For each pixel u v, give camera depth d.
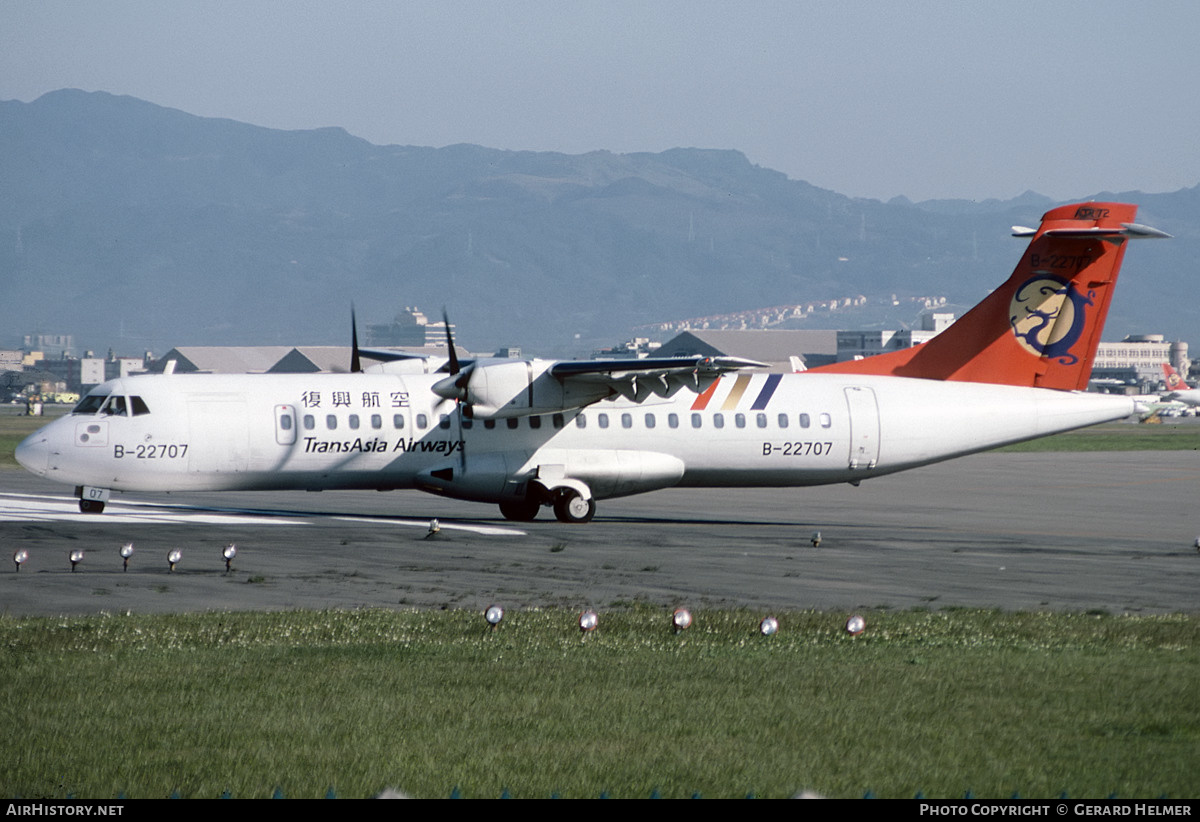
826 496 160.38
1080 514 133.88
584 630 53.88
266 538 93.19
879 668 47.94
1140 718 40.03
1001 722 39.53
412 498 144.25
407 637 53.94
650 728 38.97
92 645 51.31
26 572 74.00
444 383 107.44
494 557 83.81
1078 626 57.88
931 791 32.59
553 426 113.12
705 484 118.75
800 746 36.84
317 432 108.44
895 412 119.44
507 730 38.72
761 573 78.06
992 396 121.44
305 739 37.62
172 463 106.19
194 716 40.19
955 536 106.00
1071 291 121.75
